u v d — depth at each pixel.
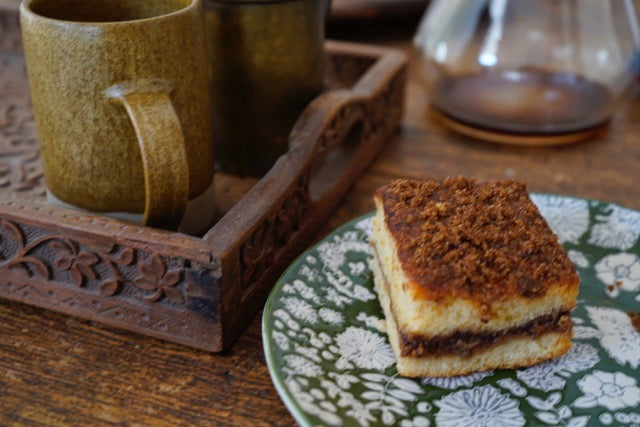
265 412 0.40
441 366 0.41
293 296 0.43
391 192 0.46
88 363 0.42
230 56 0.51
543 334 0.42
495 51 0.64
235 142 0.53
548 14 0.64
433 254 0.41
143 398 0.41
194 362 0.43
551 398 0.40
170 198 0.43
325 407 0.38
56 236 0.43
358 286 0.46
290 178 0.47
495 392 0.41
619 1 0.64
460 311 0.40
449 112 0.63
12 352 0.43
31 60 0.43
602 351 0.43
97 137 0.43
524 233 0.43
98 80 0.42
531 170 0.59
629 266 0.48
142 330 0.43
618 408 0.40
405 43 0.78
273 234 0.46
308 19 0.51
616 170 0.59
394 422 0.38
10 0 0.72
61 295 0.44
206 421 0.40
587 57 0.64
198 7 0.45
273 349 0.40
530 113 0.61
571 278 0.42
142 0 0.47
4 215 0.43
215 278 0.41
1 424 0.39
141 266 0.42
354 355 0.42
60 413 0.40
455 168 0.59
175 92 0.44
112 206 0.45
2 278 0.45
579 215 0.51
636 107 0.68
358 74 0.65
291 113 0.53
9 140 0.57
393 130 0.63
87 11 0.47
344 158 0.57
